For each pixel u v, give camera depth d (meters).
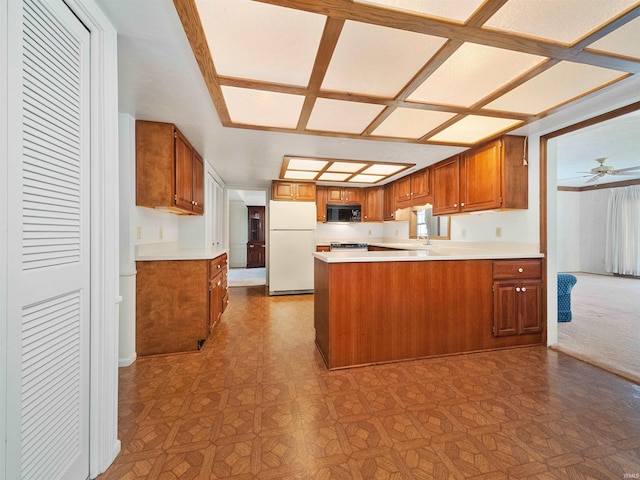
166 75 1.62
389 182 4.92
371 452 1.32
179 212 3.03
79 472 1.13
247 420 1.55
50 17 0.96
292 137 2.65
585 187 7.11
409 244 4.41
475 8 1.13
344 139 2.70
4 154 0.80
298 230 4.79
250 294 4.85
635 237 6.21
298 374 2.08
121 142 2.22
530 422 1.53
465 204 3.05
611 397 1.76
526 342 2.61
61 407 1.03
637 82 1.73
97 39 1.19
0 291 0.79
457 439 1.40
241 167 3.80
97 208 1.22
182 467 1.23
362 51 1.41
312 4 1.10
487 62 1.51
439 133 2.57
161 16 1.18
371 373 2.10
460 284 2.43
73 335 1.09
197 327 2.51
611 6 1.12
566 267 7.14
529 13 1.16
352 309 2.20
